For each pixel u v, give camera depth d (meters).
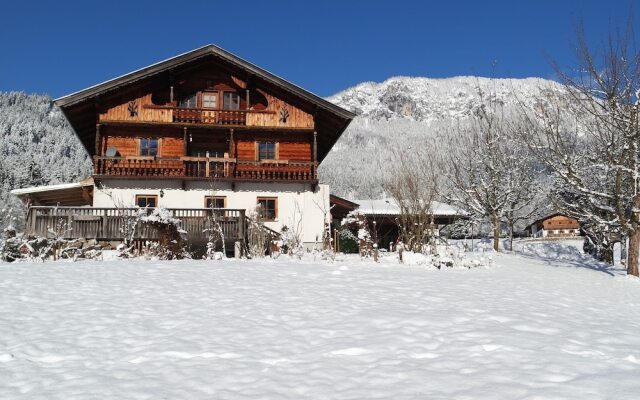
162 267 14.92
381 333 8.26
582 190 20.33
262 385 6.14
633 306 12.65
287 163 27.50
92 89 25.92
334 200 32.03
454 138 36.53
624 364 6.88
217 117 27.59
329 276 13.89
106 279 12.73
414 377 6.33
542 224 73.31
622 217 19.77
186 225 22.20
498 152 33.03
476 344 7.68
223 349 7.46
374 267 16.78
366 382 6.20
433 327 8.65
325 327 8.62
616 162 19.77
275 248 22.78
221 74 28.81
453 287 12.93
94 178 25.73
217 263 16.23
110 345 7.71
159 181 26.42
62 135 136.38
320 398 5.75
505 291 12.90
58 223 20.98
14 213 23.69
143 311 9.66
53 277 12.86
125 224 20.95
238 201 27.00
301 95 27.70
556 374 6.37
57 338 8.02
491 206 32.03
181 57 26.95
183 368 6.75
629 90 19.73
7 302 10.22
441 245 23.67
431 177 25.41
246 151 28.30
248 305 10.21
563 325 9.20
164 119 27.06
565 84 20.98
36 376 6.49
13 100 149.12
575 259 26.75
